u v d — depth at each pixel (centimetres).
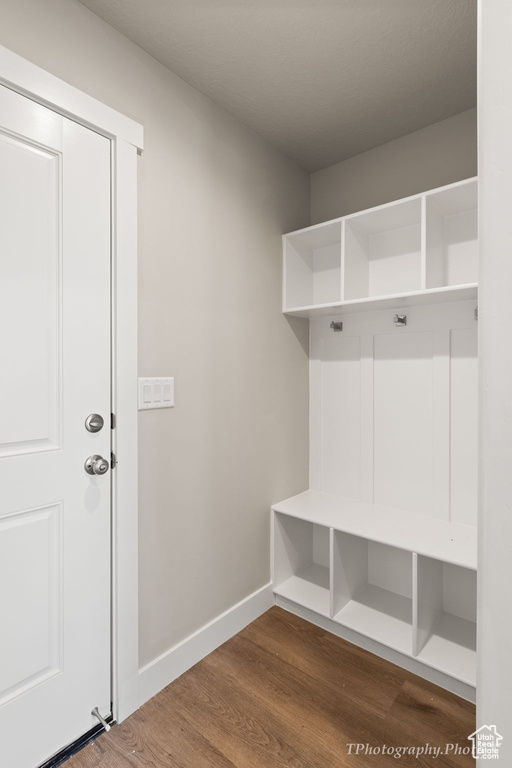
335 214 234
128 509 146
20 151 119
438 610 189
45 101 122
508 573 55
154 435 158
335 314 230
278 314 220
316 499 227
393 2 131
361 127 200
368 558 219
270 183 214
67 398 131
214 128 181
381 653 178
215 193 182
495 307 56
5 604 118
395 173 211
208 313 179
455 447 191
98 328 138
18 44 117
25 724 122
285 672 168
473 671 155
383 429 214
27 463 122
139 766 127
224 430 188
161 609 161
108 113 138
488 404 57
